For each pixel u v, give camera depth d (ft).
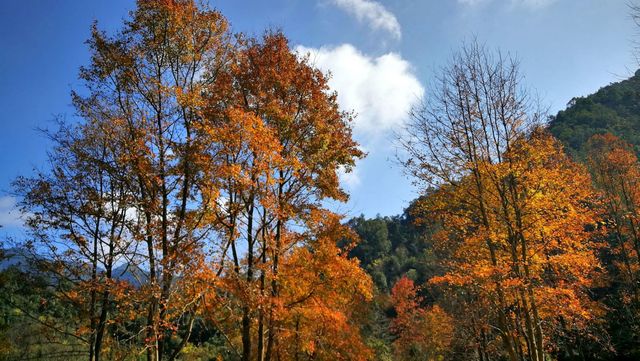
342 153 44.65
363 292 42.29
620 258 87.81
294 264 40.75
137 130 39.58
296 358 51.06
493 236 40.50
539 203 40.47
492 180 42.50
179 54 41.98
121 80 39.50
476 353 82.69
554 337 63.98
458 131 44.04
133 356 38.91
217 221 39.45
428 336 102.58
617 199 79.15
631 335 79.20
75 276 40.04
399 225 320.70
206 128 36.06
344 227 43.50
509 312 46.50
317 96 44.24
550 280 44.06
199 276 33.94
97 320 40.32
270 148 36.27
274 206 37.76
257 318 39.45
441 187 44.80
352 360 48.42
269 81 43.04
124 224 39.32
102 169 40.93
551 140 42.34
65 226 39.75
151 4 39.91
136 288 35.47
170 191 38.75
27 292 39.88
